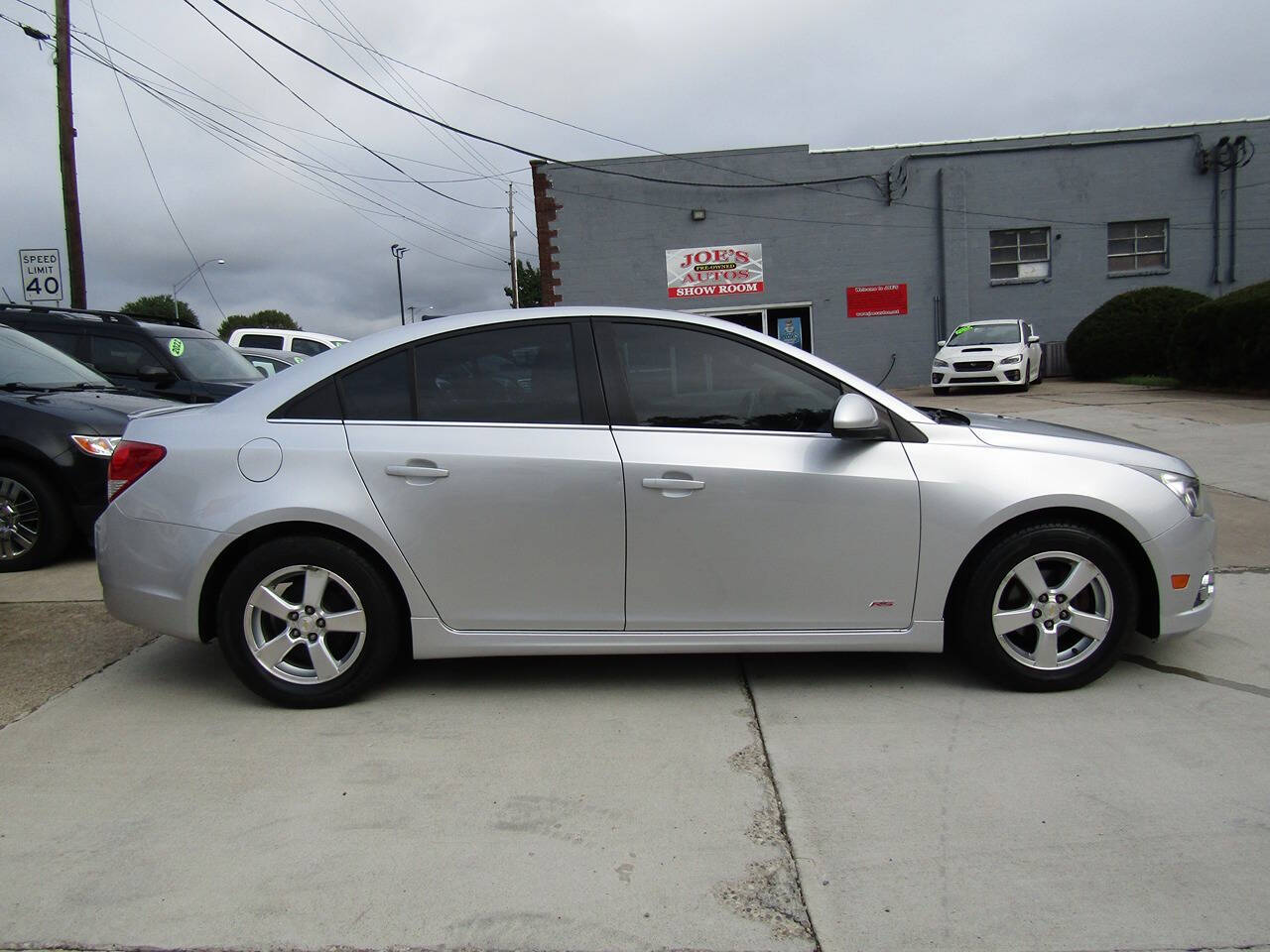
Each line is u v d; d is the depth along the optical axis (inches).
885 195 965.8
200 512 146.9
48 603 213.9
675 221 973.8
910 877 102.0
